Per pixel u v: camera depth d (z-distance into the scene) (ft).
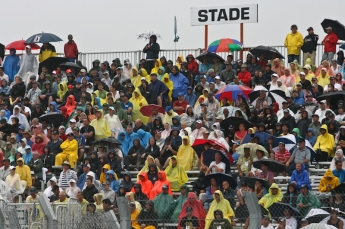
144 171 272.92
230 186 255.50
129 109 337.31
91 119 329.31
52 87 366.84
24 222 207.82
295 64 364.79
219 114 324.60
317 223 205.57
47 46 403.75
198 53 402.31
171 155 296.71
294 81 356.79
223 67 375.86
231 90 335.67
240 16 411.95
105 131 315.58
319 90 346.13
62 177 284.20
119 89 359.05
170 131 309.42
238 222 216.33
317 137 298.35
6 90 384.68
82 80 362.94
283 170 269.64
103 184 273.95
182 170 278.87
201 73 376.48
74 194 270.87
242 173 275.80
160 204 240.32
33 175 291.99
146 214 220.84
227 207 222.48
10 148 310.04
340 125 301.22
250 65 370.53
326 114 307.17
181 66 373.40
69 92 358.02
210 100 333.62
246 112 325.21
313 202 222.28
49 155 302.66
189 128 310.65
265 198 235.81
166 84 359.87
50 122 333.42
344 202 215.51
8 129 327.67
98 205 238.27
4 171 287.48
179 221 219.20
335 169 266.98
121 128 323.98
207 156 279.69
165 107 352.69
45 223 202.69
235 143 298.76
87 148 310.04
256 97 336.49
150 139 299.79
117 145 300.61
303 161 280.72
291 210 217.77
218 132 297.12
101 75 379.76
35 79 372.58
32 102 366.22
